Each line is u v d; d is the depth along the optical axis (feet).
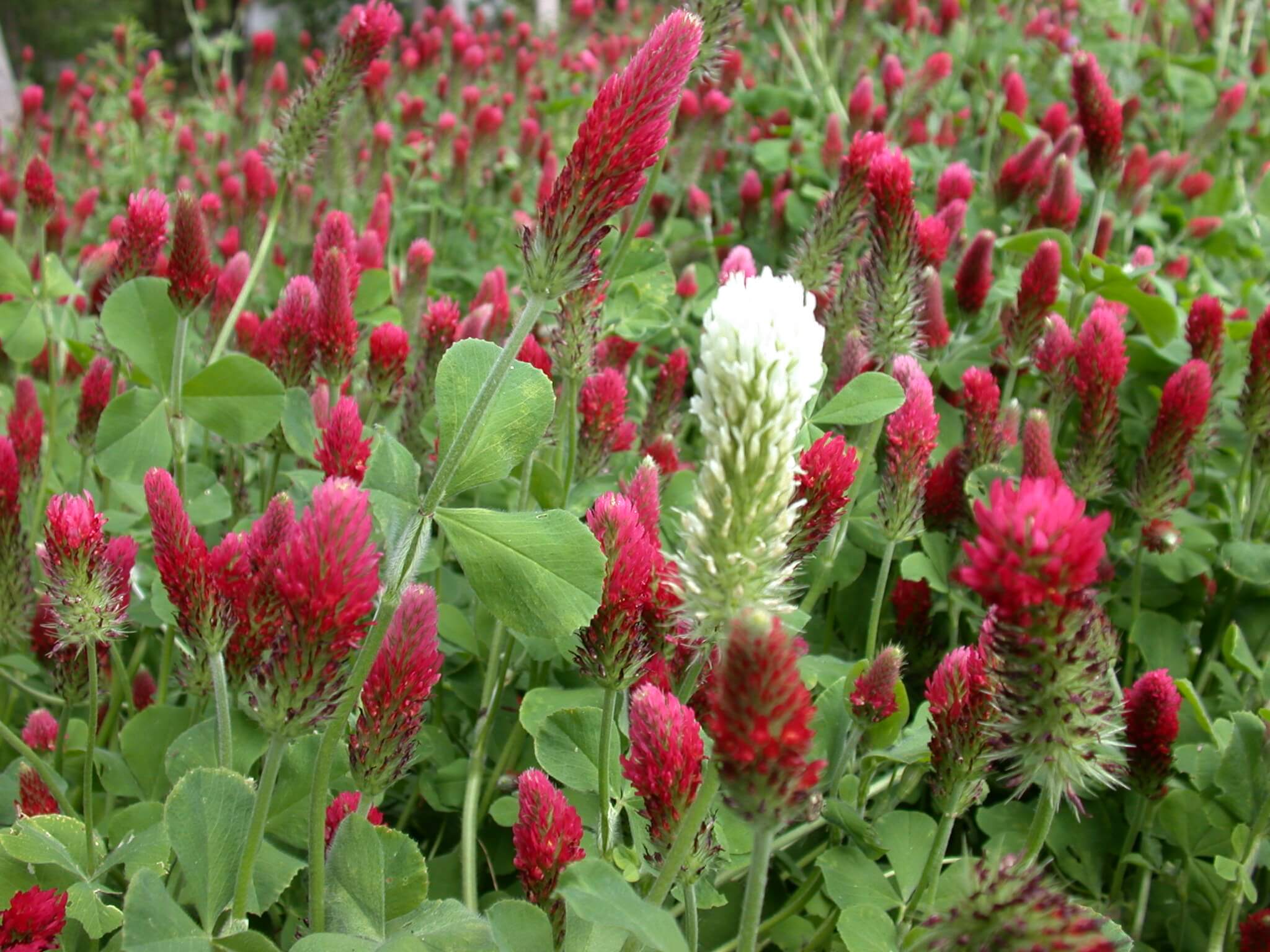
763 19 3.23
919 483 1.10
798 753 0.59
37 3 8.73
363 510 0.66
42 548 0.87
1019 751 0.68
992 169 2.38
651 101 0.69
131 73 4.17
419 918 0.77
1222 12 3.44
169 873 0.89
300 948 0.68
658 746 0.74
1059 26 3.42
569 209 0.70
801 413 0.66
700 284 2.07
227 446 1.50
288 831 0.92
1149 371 1.69
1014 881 0.62
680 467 1.54
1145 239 2.44
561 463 1.31
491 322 1.46
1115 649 1.07
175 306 1.19
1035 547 0.57
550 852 0.78
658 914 0.61
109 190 3.52
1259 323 1.32
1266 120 3.18
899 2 3.01
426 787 1.14
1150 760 1.03
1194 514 1.59
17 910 0.71
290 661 0.66
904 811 1.05
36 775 0.99
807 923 1.06
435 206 2.66
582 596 0.77
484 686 1.17
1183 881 1.13
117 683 1.18
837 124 2.33
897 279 1.18
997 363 1.57
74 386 1.83
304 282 1.29
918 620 1.32
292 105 1.50
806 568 1.34
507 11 4.17
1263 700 1.30
